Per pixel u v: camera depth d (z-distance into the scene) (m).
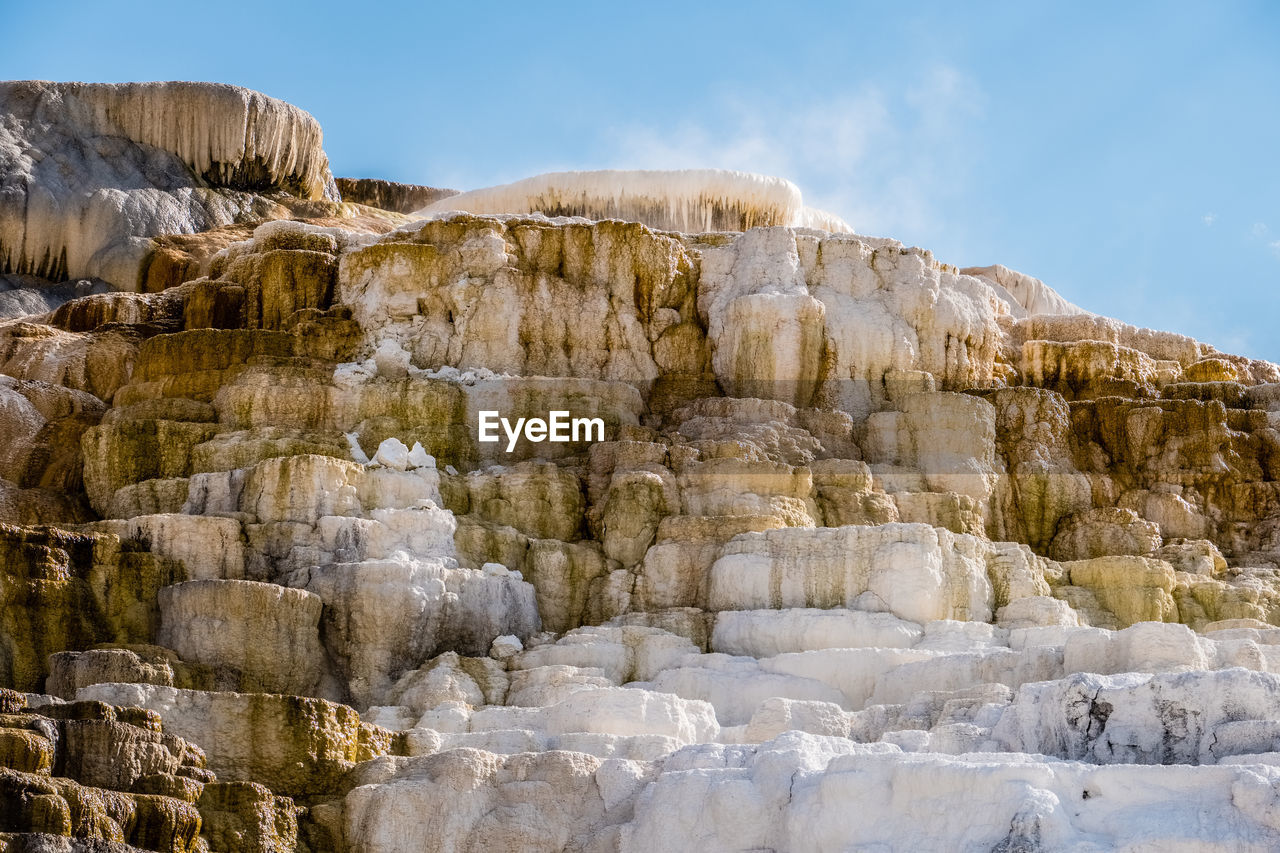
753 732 21.64
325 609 25.73
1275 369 40.97
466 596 26.52
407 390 31.62
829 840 16.75
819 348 34.81
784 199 50.78
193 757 19.28
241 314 36.31
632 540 29.06
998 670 22.98
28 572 24.64
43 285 45.66
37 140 47.16
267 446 29.73
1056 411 34.75
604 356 34.81
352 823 19.69
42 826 16.41
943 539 27.28
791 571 26.94
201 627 24.62
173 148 48.84
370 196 57.81
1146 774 15.81
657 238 35.59
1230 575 30.61
